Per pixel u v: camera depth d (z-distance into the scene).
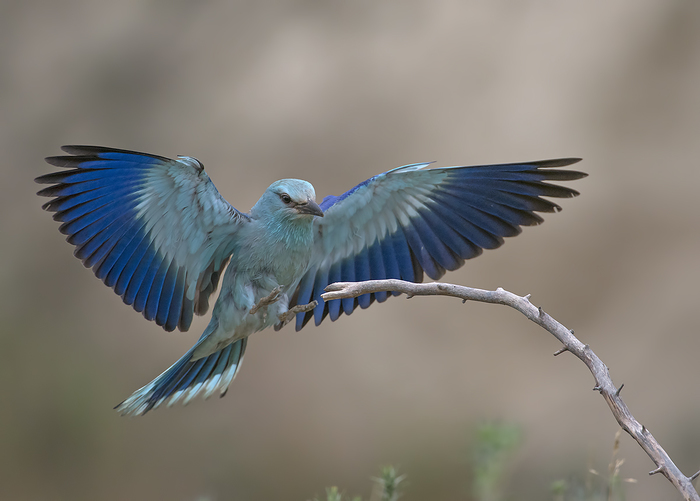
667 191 16.75
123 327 16.64
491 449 7.34
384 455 14.05
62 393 15.21
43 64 19.03
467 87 18.03
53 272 17.47
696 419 13.16
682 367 14.62
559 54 18.03
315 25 18.94
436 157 17.58
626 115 17.48
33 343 16.42
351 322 15.59
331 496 7.48
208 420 14.83
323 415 14.77
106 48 19.05
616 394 4.61
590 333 15.70
